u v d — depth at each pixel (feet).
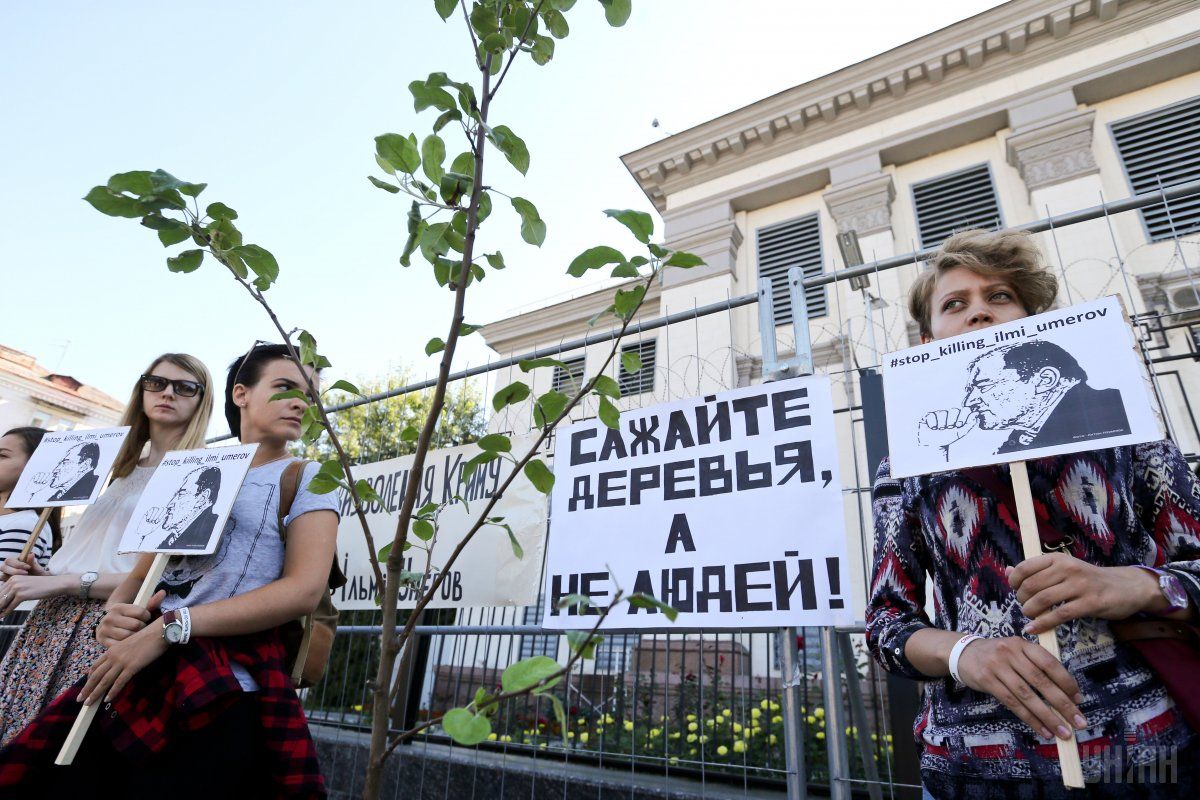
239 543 5.59
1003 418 4.24
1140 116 29.40
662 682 12.87
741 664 12.50
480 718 2.25
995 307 5.25
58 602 7.02
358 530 11.71
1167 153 27.94
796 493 7.37
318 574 5.52
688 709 12.34
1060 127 30.12
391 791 11.61
